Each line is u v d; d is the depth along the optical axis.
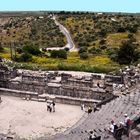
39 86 72.31
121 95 57.97
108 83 70.38
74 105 68.00
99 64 103.00
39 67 96.44
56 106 67.38
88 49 130.75
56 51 117.38
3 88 74.75
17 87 74.12
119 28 165.62
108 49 128.25
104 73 93.50
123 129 38.34
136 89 59.47
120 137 37.69
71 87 69.56
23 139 51.66
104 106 55.59
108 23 196.88
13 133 54.62
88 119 53.47
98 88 68.56
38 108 66.12
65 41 166.00
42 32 193.75
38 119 60.75
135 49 115.88
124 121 41.09
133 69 75.81
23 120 60.28
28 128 56.88
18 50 126.81
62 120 60.28
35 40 173.75
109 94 64.81
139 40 144.62
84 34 173.62
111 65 102.31
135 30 162.25
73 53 129.12
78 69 96.69
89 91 67.75
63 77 74.56
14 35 193.00
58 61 108.44
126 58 106.50
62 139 45.69
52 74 79.50
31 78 74.88
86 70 95.88
